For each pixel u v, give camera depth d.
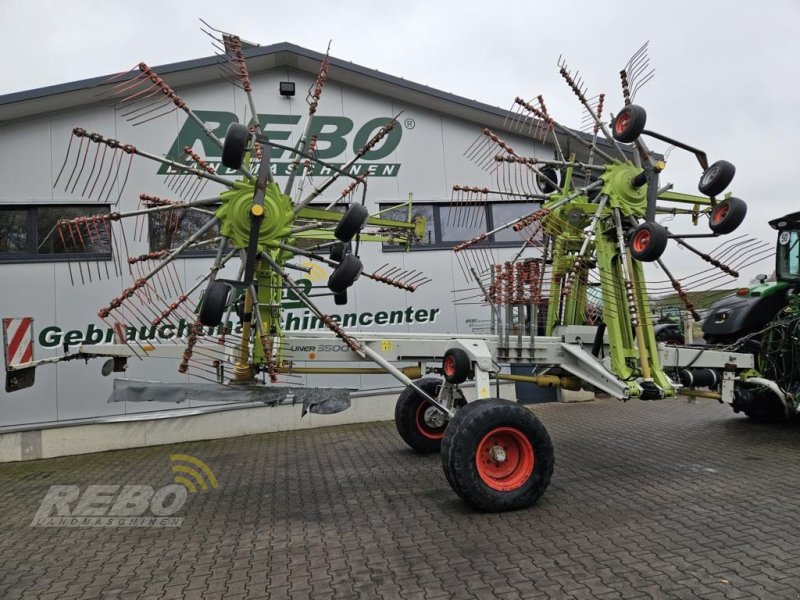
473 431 4.04
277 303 4.95
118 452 7.20
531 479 4.18
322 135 8.30
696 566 3.13
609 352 5.36
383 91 8.43
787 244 6.79
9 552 3.95
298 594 3.06
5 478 6.18
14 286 7.23
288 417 7.94
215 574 3.39
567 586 2.96
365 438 7.21
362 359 5.04
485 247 7.40
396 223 5.97
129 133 7.65
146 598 3.13
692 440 6.24
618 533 3.66
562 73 5.15
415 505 4.45
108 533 4.24
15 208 7.34
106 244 7.35
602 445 6.16
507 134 8.70
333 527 4.07
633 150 5.10
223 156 3.71
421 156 8.62
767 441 6.06
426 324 8.49
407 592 3.00
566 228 5.49
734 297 7.36
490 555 3.41
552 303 5.63
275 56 7.82
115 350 4.82
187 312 5.95
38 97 6.97
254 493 5.05
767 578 2.96
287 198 4.34
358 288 8.30
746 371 6.63
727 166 4.74
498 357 5.18
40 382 7.20
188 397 4.61
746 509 4.00
